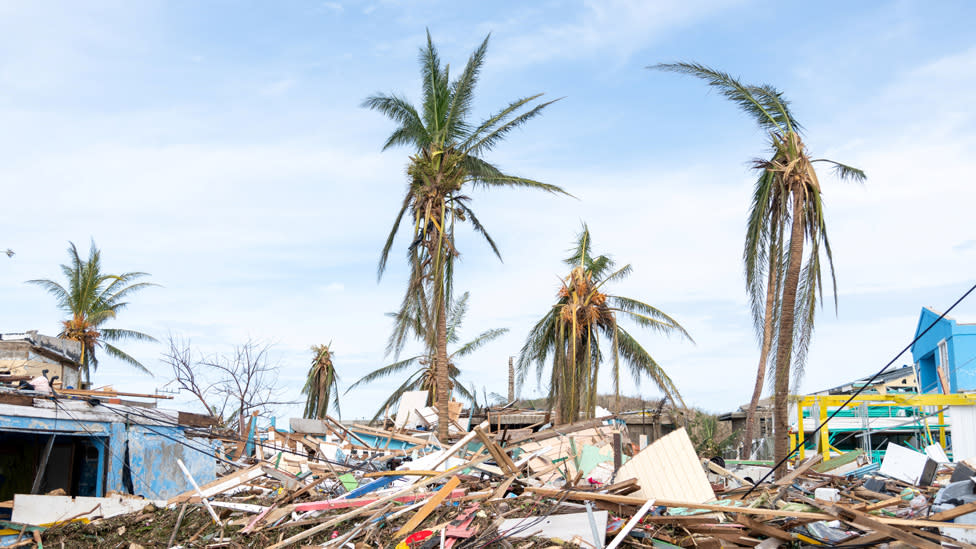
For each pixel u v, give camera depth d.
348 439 22.98
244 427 26.42
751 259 19.47
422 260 23.42
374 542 9.66
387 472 12.09
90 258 36.31
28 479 14.19
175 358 27.62
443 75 23.44
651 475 10.88
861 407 20.53
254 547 10.29
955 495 9.86
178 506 12.19
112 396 14.21
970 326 24.77
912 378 33.50
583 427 17.25
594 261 27.03
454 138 23.53
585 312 25.36
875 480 12.91
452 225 23.06
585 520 9.12
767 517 9.27
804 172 17.39
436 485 11.74
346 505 11.06
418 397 27.14
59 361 18.30
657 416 26.56
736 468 18.98
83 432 13.19
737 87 18.14
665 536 9.21
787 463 18.22
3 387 12.83
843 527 9.34
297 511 11.12
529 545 8.90
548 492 10.18
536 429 22.44
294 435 21.59
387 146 23.78
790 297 17.14
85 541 11.15
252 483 14.73
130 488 13.95
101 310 36.50
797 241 17.23
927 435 21.34
